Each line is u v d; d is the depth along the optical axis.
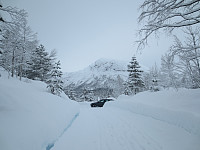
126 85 36.91
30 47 22.95
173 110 6.29
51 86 21.39
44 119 4.97
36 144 3.58
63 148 4.28
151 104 9.34
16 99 5.25
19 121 3.90
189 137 4.30
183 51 5.75
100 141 4.89
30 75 30.88
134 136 5.20
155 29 5.95
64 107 8.74
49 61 31.53
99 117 9.71
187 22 5.21
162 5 5.44
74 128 6.72
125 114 10.21
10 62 20.36
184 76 8.88
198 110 5.40
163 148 4.00
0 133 3.05
